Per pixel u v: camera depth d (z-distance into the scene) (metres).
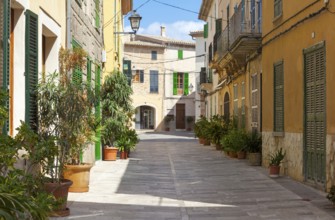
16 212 3.53
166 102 53.44
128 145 18.25
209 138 24.23
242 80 19.98
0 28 6.37
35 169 7.40
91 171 14.09
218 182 12.09
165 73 53.19
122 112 18.02
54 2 9.55
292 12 11.70
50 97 8.09
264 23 14.52
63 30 10.42
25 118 7.48
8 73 6.68
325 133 9.70
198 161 17.80
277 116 13.27
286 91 12.34
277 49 13.12
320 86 9.97
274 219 7.63
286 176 12.48
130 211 8.28
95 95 9.03
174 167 15.74
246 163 16.50
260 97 16.45
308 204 8.78
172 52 53.53
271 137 13.95
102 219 7.54
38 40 8.22
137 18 19.84
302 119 11.06
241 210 8.42
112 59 20.84
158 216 7.91
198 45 50.62
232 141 17.58
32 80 7.95
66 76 8.89
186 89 54.31
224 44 21.17
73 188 10.06
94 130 9.93
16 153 4.72
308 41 10.64
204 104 43.53
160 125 53.31
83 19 13.34
